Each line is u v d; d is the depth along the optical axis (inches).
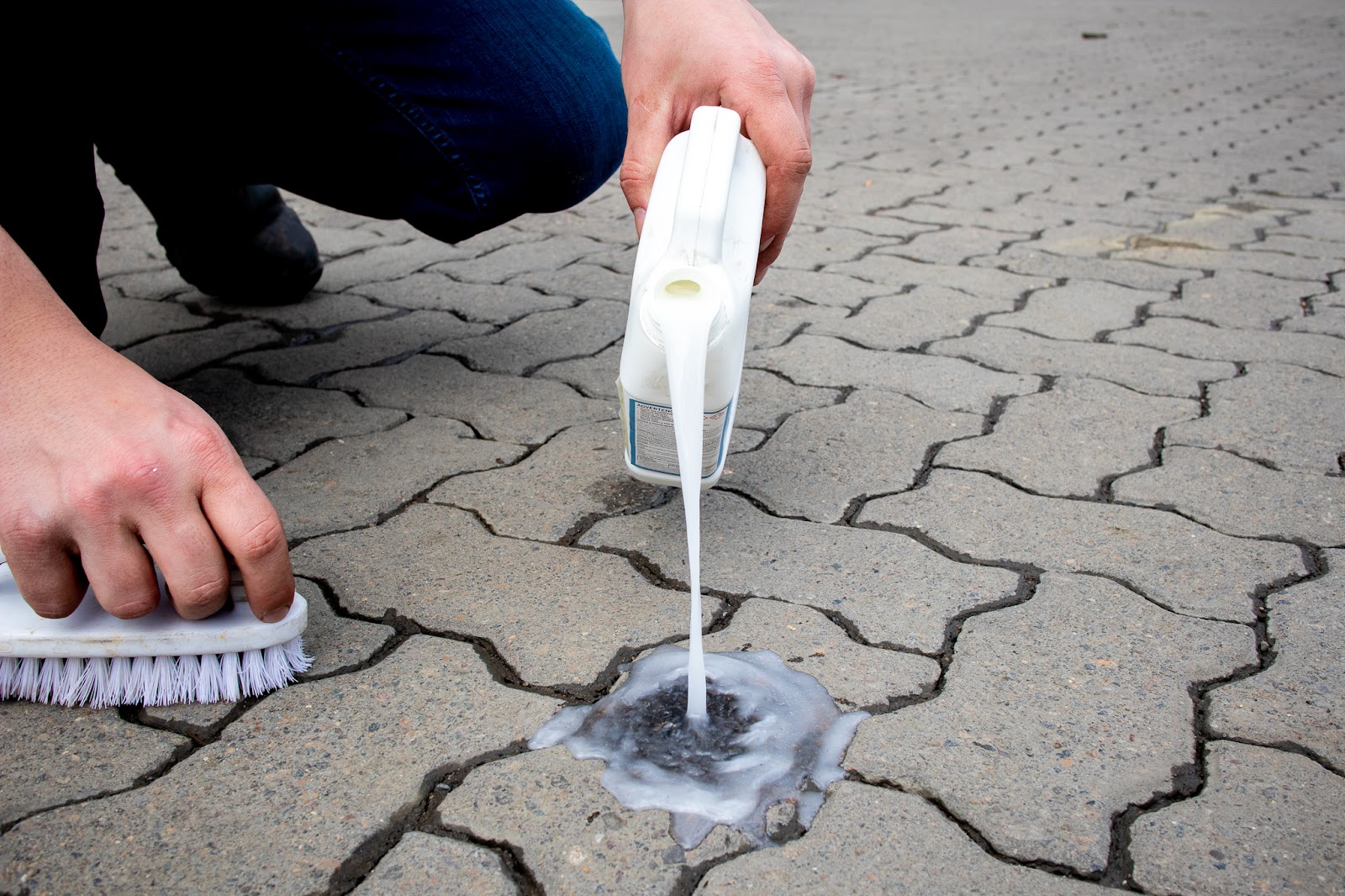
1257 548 55.7
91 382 39.2
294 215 92.2
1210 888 35.9
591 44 67.8
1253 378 76.7
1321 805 39.3
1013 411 72.2
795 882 36.3
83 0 54.6
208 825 38.7
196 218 82.4
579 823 38.8
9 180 54.6
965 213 124.0
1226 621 49.9
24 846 37.7
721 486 62.7
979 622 49.9
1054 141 165.6
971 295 95.9
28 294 39.3
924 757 41.7
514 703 44.9
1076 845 37.7
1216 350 82.2
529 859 37.2
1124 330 86.7
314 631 49.6
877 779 40.7
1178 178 139.8
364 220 124.2
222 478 40.3
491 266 106.1
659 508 60.4
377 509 60.3
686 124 52.2
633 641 48.8
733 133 46.9
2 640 42.8
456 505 60.7
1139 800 39.6
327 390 76.5
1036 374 78.2
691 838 38.1
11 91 52.7
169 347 84.3
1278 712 44.1
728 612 50.9
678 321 45.7
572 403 74.4
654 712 44.2
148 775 41.1
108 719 44.2
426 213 68.2
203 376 78.8
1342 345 82.4
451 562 55.1
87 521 38.5
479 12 61.1
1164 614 50.5
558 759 41.8
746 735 42.9
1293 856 37.2
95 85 61.6
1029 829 38.4
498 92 62.4
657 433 49.6
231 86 62.5
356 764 41.6
